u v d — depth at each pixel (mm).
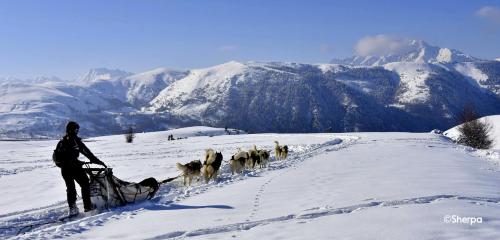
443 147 31906
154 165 23375
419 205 9031
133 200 11836
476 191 10773
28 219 10461
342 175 15203
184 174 15094
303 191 12055
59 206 12016
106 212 10617
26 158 35594
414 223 7574
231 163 18297
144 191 12047
